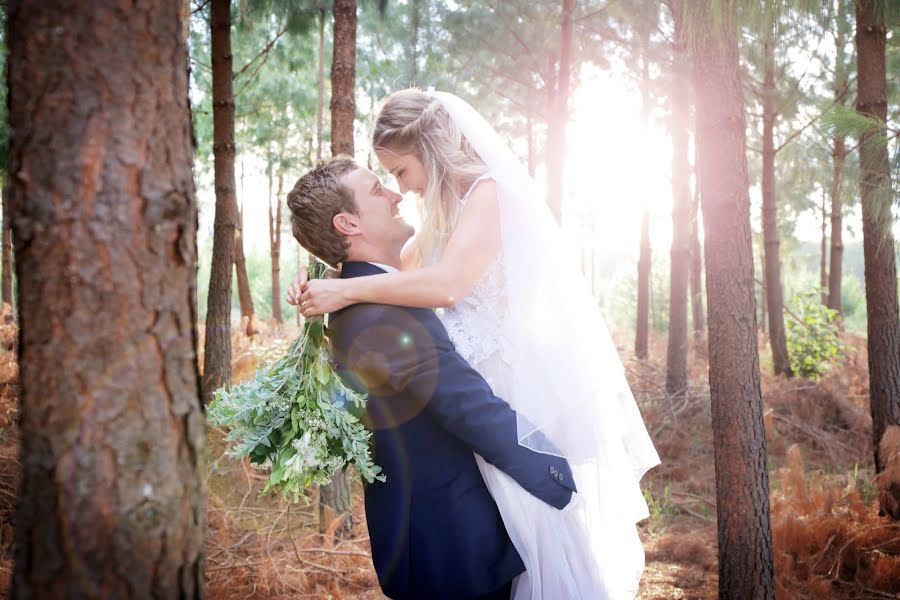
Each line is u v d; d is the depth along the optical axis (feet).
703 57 9.04
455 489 5.49
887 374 15.06
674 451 21.63
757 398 9.31
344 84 14.05
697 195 44.09
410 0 33.09
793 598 11.12
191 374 3.13
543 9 31.07
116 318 2.85
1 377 19.89
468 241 5.59
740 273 9.16
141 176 2.91
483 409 5.31
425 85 31.71
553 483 5.49
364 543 13.32
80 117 2.82
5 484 12.92
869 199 12.63
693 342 37.52
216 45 17.99
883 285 15.01
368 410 5.55
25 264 2.84
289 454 5.30
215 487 14.93
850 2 14.97
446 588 5.40
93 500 2.81
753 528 9.27
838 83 29.96
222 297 18.25
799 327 32.53
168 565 2.97
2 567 10.27
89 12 2.83
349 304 5.41
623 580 5.84
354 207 5.70
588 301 6.17
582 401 5.72
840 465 19.99
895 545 12.46
